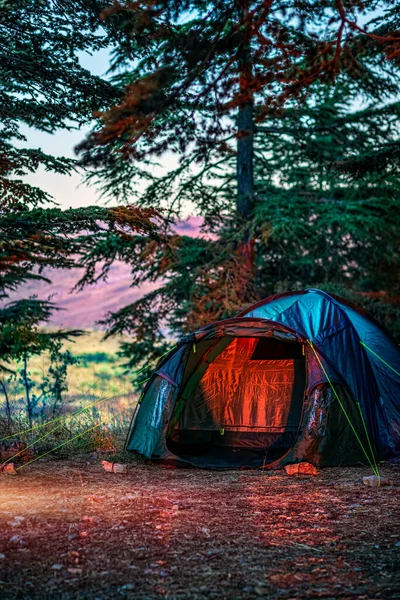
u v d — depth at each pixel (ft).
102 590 12.14
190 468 24.58
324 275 55.11
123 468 23.39
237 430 29.14
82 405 35.42
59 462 24.89
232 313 44.50
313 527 16.29
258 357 29.48
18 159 24.03
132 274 50.88
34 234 22.09
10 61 24.66
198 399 29.63
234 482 21.97
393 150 39.32
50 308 31.42
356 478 22.36
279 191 53.98
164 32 18.35
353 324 28.22
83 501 18.56
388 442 25.23
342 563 13.61
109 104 25.99
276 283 52.95
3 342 30.37
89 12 23.53
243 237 49.93
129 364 50.62
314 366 25.05
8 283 26.14
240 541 15.10
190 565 13.46
